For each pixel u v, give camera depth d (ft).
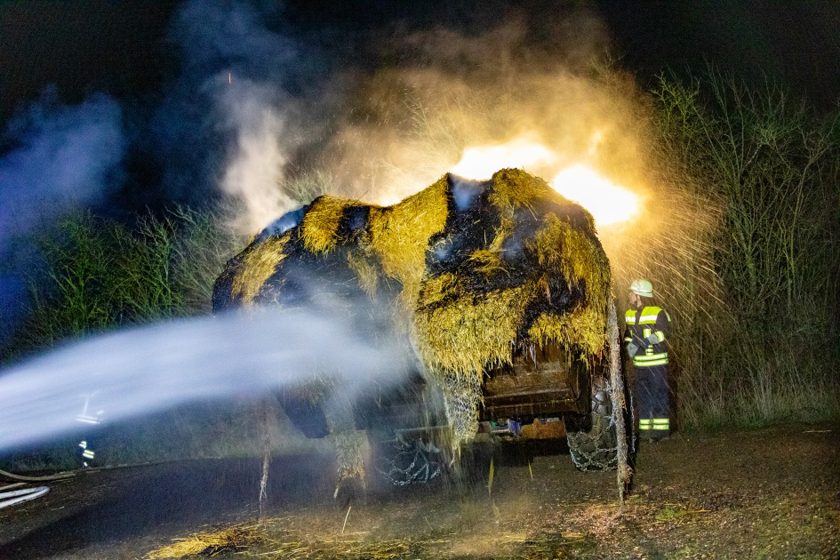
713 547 15.07
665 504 18.48
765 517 16.37
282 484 26.96
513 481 22.72
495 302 16.74
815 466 20.24
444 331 16.89
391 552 17.38
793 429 26.32
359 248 19.47
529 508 19.63
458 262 17.85
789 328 32.14
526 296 16.74
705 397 31.83
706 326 33.01
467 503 20.84
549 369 17.74
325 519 21.01
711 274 33.37
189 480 30.12
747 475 20.27
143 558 19.29
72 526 24.32
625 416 22.52
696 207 33.81
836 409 28.12
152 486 29.89
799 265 32.94
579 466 22.29
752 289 32.81
